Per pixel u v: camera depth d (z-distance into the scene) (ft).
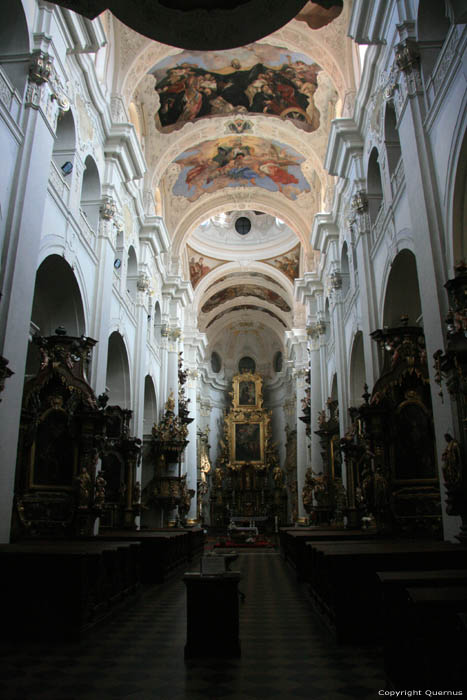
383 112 40.91
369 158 46.83
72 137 40.34
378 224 44.70
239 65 59.31
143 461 70.28
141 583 36.42
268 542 87.86
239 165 79.30
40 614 20.27
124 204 55.77
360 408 40.42
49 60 31.35
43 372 37.81
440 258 28.63
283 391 133.59
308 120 65.98
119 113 50.47
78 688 14.56
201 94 63.46
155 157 67.92
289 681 15.03
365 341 46.14
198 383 117.50
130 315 58.70
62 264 38.65
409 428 39.60
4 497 25.25
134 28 15.10
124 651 18.48
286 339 120.37
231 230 107.55
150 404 73.31
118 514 53.98
